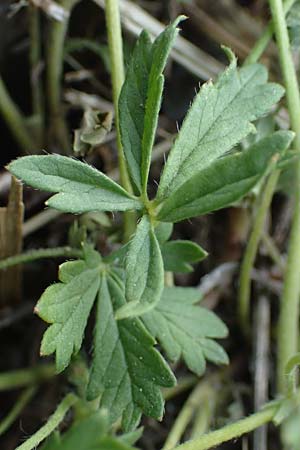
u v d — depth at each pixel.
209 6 0.21
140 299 0.14
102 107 0.20
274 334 0.20
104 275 0.16
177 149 0.15
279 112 0.19
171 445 0.18
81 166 0.14
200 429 0.18
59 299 0.15
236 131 0.15
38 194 0.20
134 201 0.15
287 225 0.20
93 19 0.20
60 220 0.19
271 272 0.20
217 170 0.14
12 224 0.18
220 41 0.21
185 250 0.16
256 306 0.20
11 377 0.18
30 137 0.21
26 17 0.20
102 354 0.16
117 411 0.15
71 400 0.17
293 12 0.18
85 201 0.14
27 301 0.20
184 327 0.17
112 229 0.18
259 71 0.16
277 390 0.18
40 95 0.20
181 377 0.19
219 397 0.19
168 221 0.14
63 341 0.15
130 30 0.19
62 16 0.19
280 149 0.13
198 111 0.15
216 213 0.20
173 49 0.20
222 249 0.20
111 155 0.20
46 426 0.16
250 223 0.20
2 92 0.20
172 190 0.15
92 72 0.20
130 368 0.15
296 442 0.15
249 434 0.18
